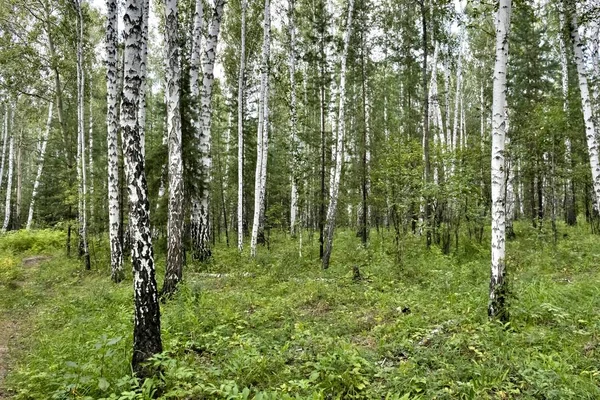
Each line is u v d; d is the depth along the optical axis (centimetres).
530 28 2145
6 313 1027
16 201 3653
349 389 460
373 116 2383
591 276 959
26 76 1984
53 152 3003
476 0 896
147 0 1316
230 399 439
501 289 687
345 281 1078
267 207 2727
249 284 1141
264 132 2059
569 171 1636
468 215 1506
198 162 1476
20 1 1814
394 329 663
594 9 1107
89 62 2148
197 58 1471
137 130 545
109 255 1809
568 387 433
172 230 1027
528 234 1738
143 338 527
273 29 2497
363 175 1769
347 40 1424
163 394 470
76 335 743
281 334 689
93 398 471
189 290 945
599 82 1630
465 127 3108
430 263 1225
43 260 2019
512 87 2225
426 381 462
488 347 546
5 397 550
